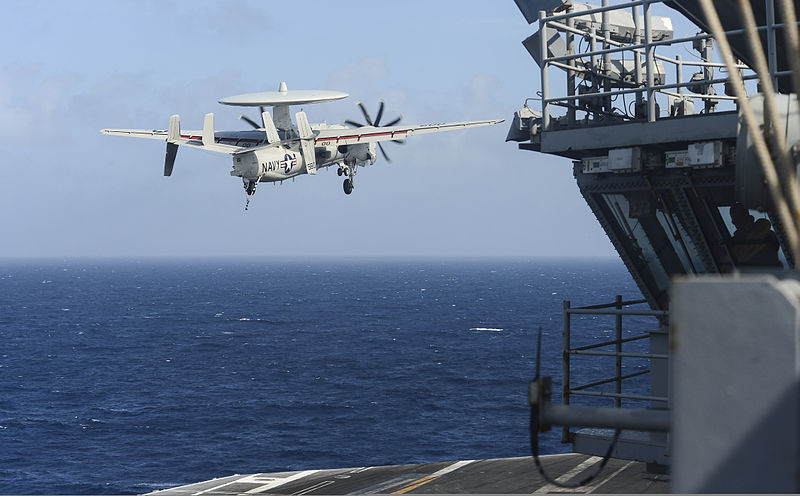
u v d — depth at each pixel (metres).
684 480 3.19
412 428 81.94
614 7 12.24
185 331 174.88
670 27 16.47
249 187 66.50
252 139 73.62
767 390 3.05
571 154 13.52
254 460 70.81
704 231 12.55
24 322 194.88
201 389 104.94
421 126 74.25
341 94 72.88
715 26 4.39
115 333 171.38
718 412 3.14
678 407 3.22
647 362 122.56
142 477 65.69
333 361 128.62
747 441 3.09
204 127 71.25
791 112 6.24
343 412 89.81
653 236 13.38
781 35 11.62
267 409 91.94
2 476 65.62
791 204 4.28
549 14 13.39
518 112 13.21
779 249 12.37
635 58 13.43
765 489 3.06
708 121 11.37
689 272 13.38
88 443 76.94
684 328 3.22
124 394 101.69
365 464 69.00
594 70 14.80
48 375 116.62
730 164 11.46
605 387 98.19
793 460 3.01
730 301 3.13
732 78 4.36
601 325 183.50
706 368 3.17
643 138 11.88
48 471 67.31
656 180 12.43
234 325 187.88
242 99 70.12
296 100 70.25
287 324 189.62
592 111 15.02
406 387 104.69
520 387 104.25
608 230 13.65
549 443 75.06
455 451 73.44
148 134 72.00
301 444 76.12
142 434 80.50
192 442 77.19
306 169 69.19
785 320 3.02
